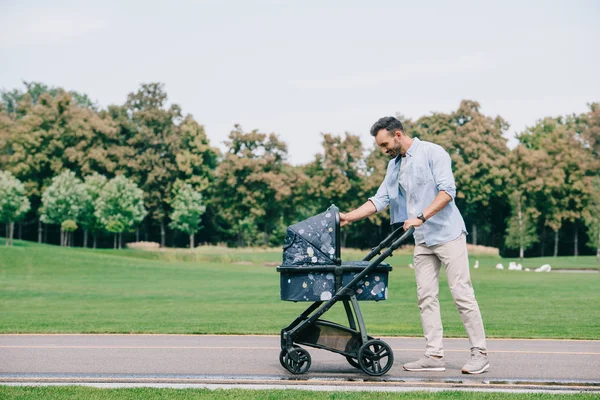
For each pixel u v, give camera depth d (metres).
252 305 16.23
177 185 84.06
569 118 89.38
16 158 86.12
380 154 79.12
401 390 4.95
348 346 5.70
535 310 14.28
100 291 21.86
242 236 84.75
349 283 5.62
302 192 80.06
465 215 83.50
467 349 7.46
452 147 79.75
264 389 4.95
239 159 80.50
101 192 75.44
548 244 81.56
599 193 70.50
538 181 71.25
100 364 6.27
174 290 22.39
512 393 4.78
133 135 93.12
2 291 21.64
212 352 7.17
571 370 5.99
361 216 6.18
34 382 5.23
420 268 6.05
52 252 41.91
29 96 106.50
